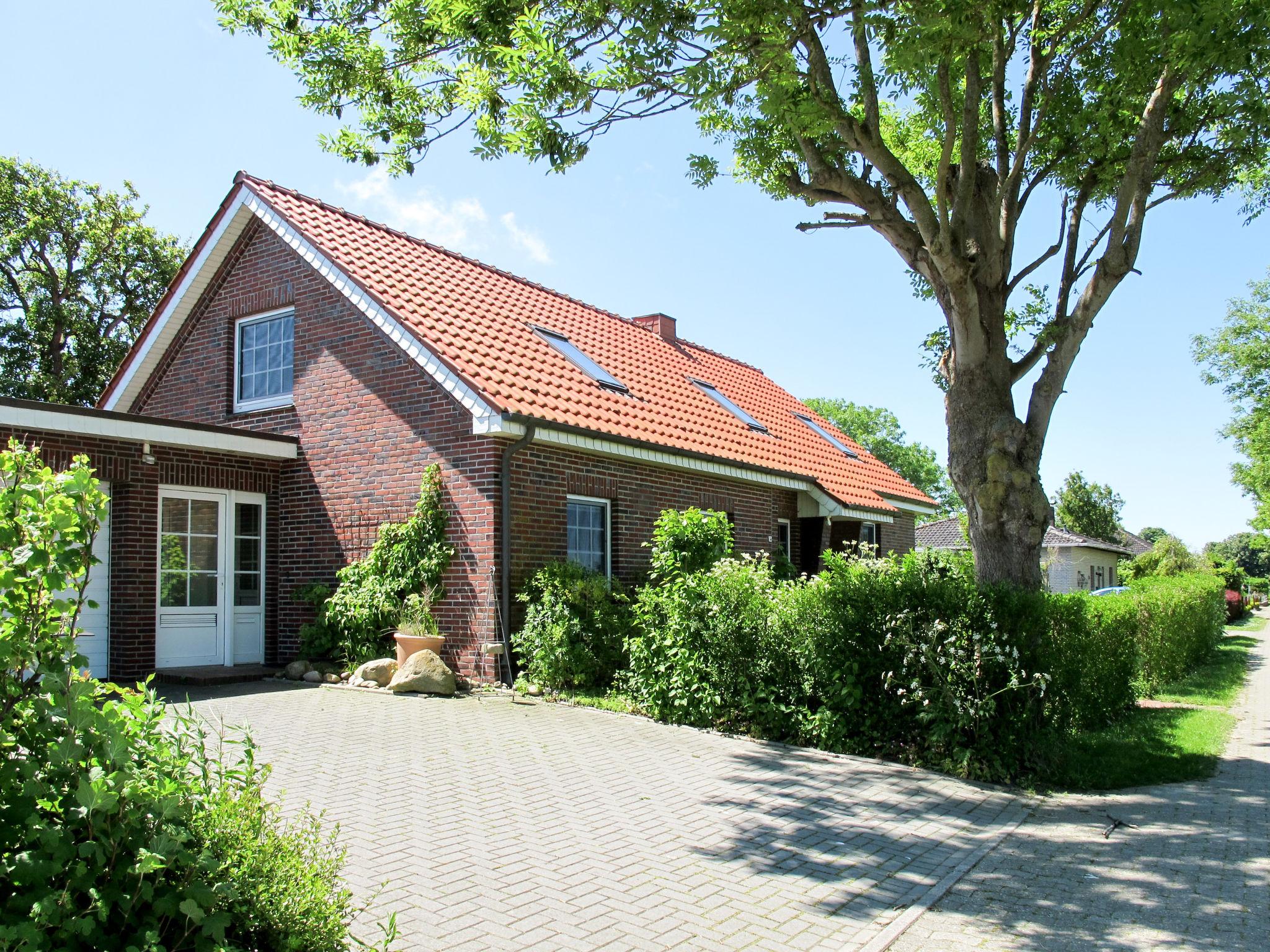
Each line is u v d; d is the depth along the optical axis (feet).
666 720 31.91
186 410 50.78
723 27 22.89
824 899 16.81
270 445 43.34
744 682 30.55
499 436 37.88
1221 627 87.81
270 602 44.80
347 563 42.16
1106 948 15.02
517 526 38.32
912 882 17.94
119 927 8.93
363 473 42.06
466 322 44.24
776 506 59.52
